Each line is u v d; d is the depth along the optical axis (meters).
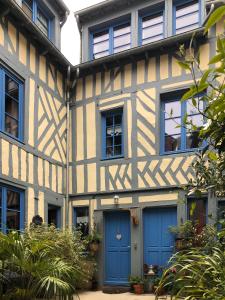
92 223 8.31
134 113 8.21
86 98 8.84
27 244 4.43
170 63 7.93
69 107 8.95
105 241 8.29
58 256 5.21
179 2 8.38
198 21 8.11
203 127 1.81
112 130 8.59
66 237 6.52
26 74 7.35
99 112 8.62
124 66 8.46
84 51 9.28
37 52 7.81
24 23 7.06
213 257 2.21
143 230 7.92
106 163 8.38
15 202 6.87
